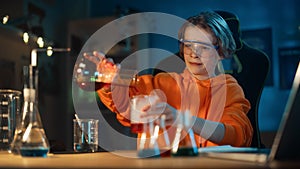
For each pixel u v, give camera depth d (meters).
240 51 2.22
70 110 2.97
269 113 3.01
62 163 0.88
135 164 0.82
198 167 0.76
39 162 0.92
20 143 1.11
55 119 2.96
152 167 0.75
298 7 3.02
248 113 2.10
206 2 3.18
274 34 3.05
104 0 3.34
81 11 3.21
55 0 3.02
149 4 3.27
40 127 1.13
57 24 3.02
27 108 1.13
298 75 0.89
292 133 0.89
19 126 1.17
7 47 2.54
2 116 1.36
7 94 1.39
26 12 2.72
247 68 2.18
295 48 3.01
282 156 0.88
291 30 3.03
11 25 2.60
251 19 3.11
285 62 3.02
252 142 2.06
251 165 0.81
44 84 2.87
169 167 0.75
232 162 0.88
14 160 0.99
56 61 2.97
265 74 2.15
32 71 1.13
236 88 2.14
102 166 0.79
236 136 1.95
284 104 2.99
